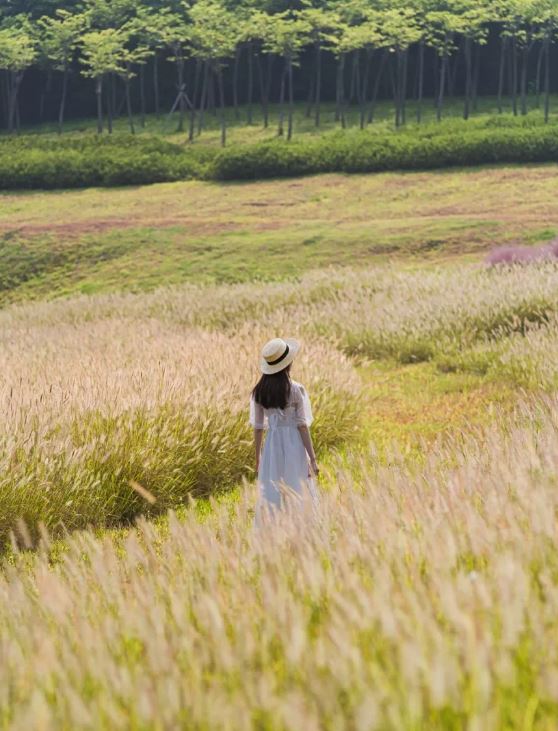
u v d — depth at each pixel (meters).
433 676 2.58
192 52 99.94
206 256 46.06
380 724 2.62
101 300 33.06
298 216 55.81
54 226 54.06
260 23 97.19
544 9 90.31
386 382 17.92
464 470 6.06
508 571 3.38
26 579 5.54
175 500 10.35
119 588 4.54
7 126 115.31
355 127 96.19
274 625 3.52
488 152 67.06
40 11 124.25
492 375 16.39
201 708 2.91
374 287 27.80
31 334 22.92
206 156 77.75
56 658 3.52
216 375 12.99
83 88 115.62
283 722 2.74
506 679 2.80
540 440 6.63
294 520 5.43
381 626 3.27
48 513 9.00
